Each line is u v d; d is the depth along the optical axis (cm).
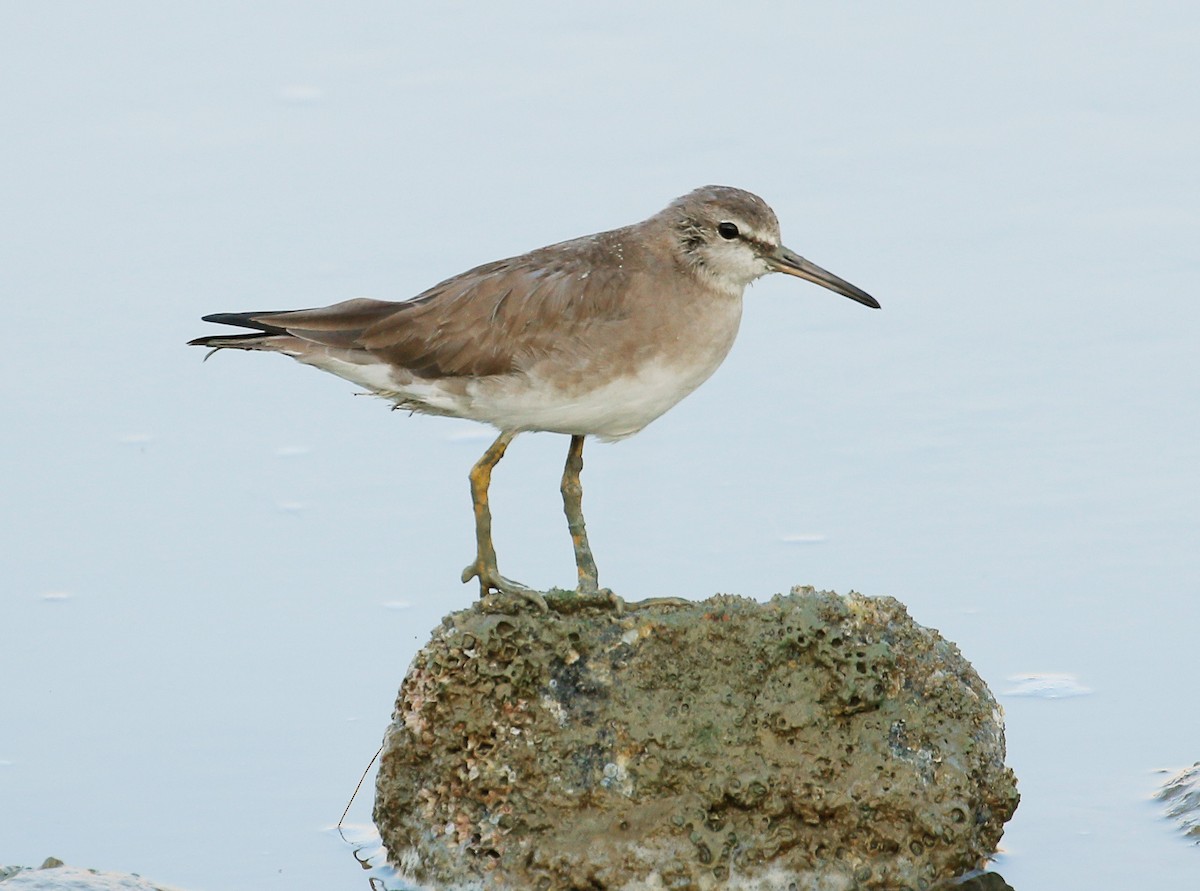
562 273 1487
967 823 1316
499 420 1505
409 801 1355
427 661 1336
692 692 1317
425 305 1495
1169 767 1498
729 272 1526
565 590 1362
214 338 1541
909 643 1355
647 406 1510
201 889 1355
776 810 1297
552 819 1303
